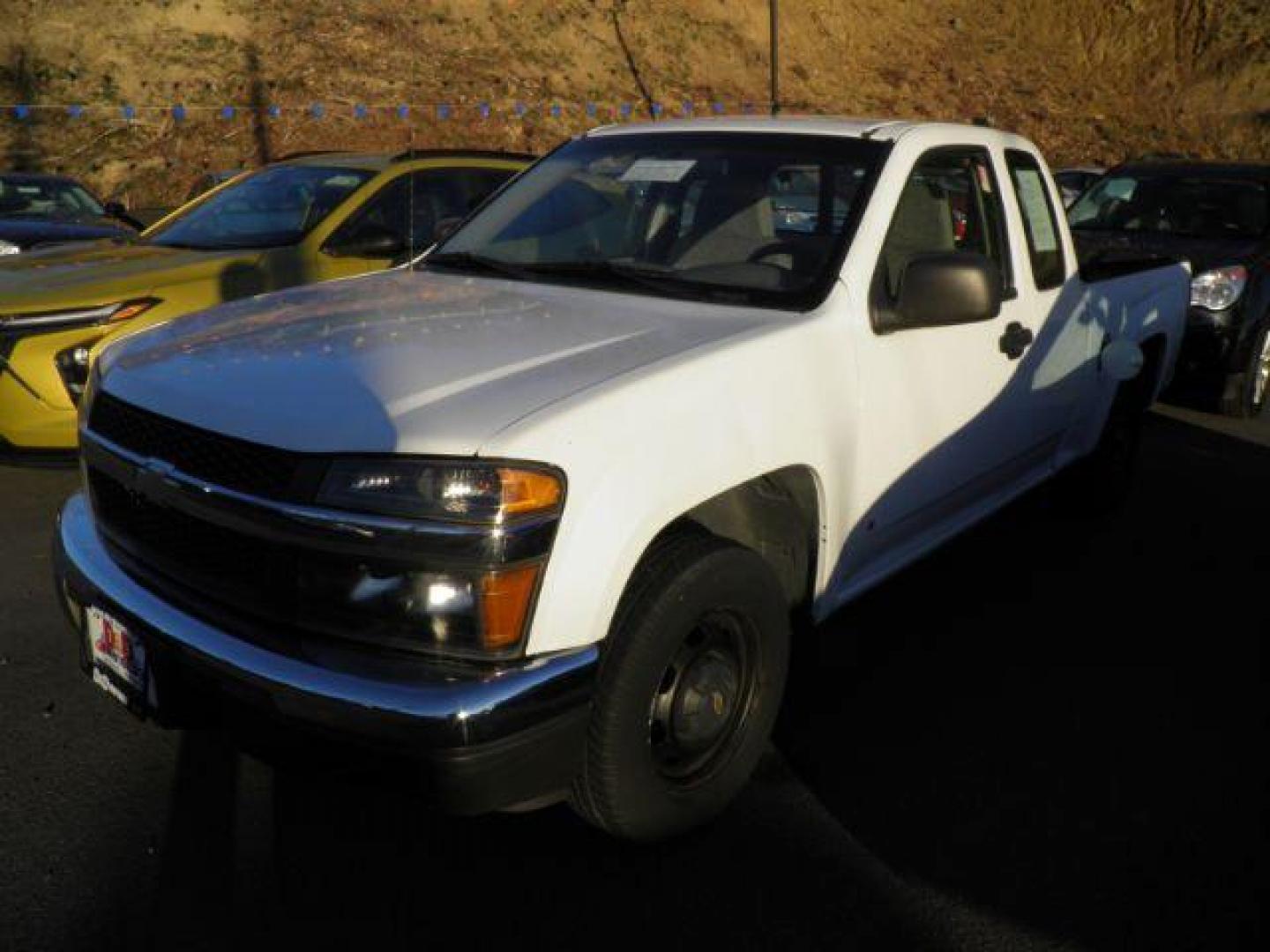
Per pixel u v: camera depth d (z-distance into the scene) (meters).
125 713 3.46
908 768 3.32
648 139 4.04
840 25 36.34
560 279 3.57
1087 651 4.11
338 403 2.48
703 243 3.55
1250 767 3.39
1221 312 7.56
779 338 2.98
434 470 2.30
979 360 3.81
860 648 4.08
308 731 2.35
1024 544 5.21
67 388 5.02
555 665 2.38
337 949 2.53
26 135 21.86
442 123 25.14
